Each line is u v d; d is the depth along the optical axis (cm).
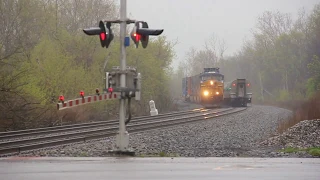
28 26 17775
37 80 13450
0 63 12019
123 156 5856
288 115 17488
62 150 6894
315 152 6544
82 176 4000
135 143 8206
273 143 8931
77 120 14488
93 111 15825
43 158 5400
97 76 16838
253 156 6412
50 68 14062
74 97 14588
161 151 7044
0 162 4978
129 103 6203
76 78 14800
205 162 5119
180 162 5100
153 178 3922
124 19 5953
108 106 17112
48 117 13150
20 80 12400
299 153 6794
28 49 16550
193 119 13850
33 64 14050
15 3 17225
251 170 4481
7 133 9750
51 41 16850
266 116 16700
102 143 7988
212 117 15175
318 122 11569
